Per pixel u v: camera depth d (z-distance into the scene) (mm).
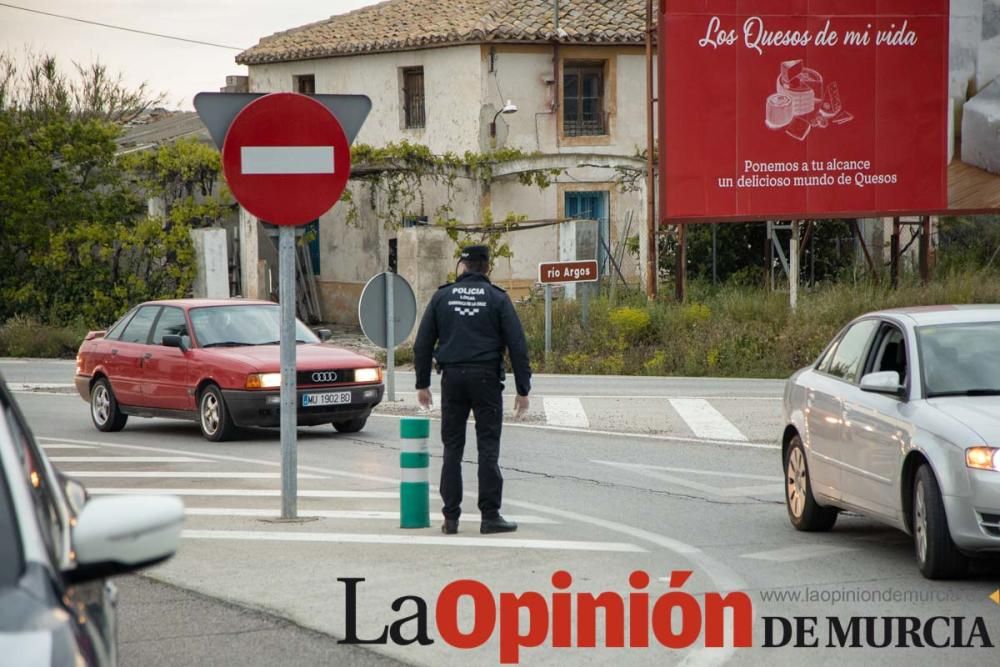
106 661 5379
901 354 14406
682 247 45750
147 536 5387
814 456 15359
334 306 60188
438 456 22812
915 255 55531
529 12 56531
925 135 46156
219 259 53844
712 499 18328
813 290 46531
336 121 15250
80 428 28000
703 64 44438
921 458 13023
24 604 4855
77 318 53094
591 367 40125
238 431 26016
